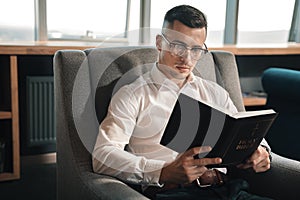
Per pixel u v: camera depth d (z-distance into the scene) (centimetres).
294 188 138
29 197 221
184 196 132
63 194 145
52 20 282
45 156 278
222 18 336
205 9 328
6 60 233
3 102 248
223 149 119
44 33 278
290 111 226
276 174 143
